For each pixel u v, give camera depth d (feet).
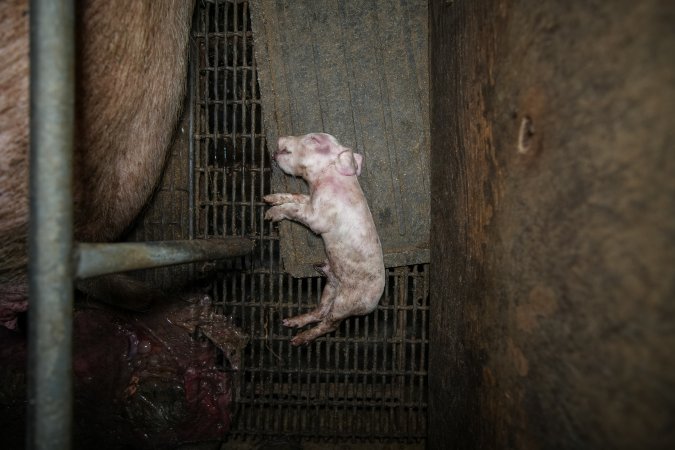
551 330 0.84
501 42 1.12
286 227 2.10
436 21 1.87
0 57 0.87
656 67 0.59
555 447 0.82
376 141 2.08
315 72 2.07
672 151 0.56
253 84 2.13
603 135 0.69
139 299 2.08
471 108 1.37
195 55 2.14
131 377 1.98
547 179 0.86
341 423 2.26
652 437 0.58
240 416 2.25
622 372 0.64
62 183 0.77
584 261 0.73
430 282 2.04
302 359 2.39
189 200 2.18
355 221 1.83
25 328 1.82
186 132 2.16
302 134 2.08
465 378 1.41
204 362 2.14
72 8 0.78
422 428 2.23
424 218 2.09
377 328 2.19
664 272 0.56
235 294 2.23
